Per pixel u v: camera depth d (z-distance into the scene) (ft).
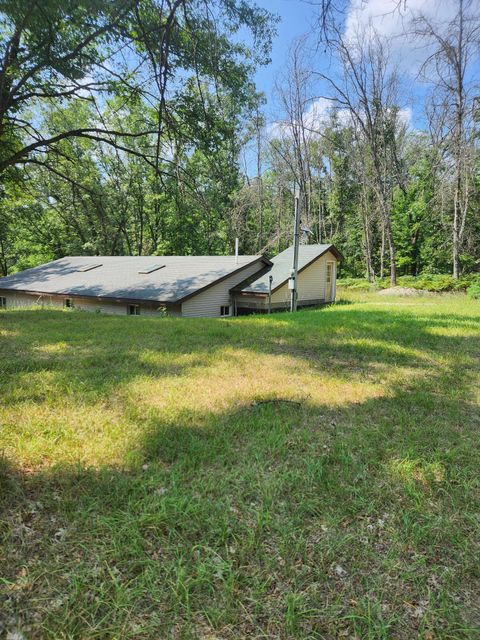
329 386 13.24
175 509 6.45
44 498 6.69
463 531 6.27
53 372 14.14
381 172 80.64
